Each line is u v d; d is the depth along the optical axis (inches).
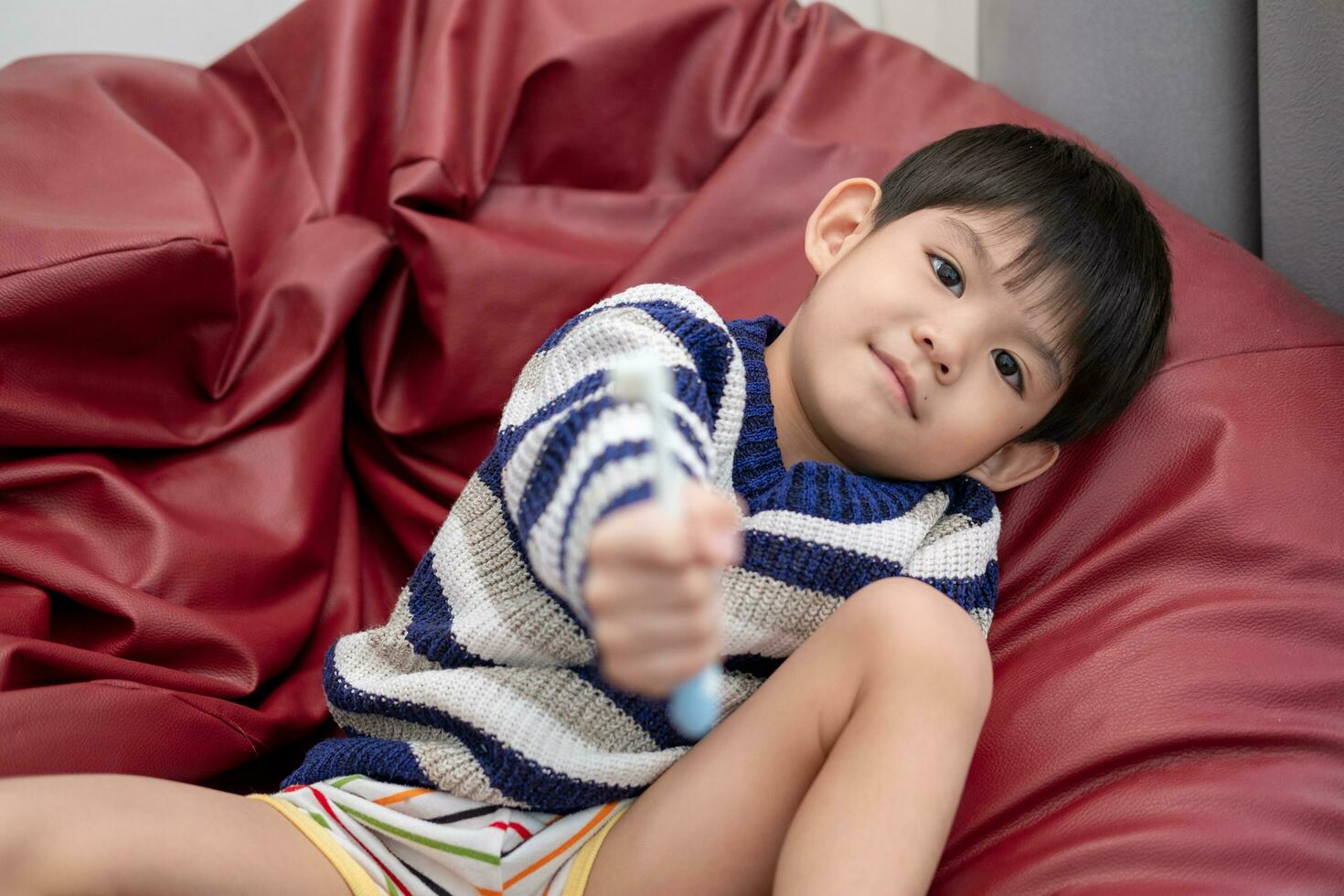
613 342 29.0
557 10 47.0
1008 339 33.8
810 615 31.8
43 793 24.9
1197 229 42.6
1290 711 30.9
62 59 45.8
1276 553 33.9
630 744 30.6
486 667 30.8
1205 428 36.4
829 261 39.1
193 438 40.3
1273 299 39.7
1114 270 35.3
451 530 32.5
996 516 35.6
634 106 47.7
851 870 24.9
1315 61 41.2
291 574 40.1
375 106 47.7
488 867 29.1
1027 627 34.6
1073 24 49.5
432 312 43.2
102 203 39.4
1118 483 36.7
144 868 25.0
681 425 24.8
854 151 45.7
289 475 40.7
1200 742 30.3
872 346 33.5
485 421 44.0
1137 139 49.3
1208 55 46.8
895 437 33.3
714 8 47.6
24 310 36.3
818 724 28.4
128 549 37.1
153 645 35.8
